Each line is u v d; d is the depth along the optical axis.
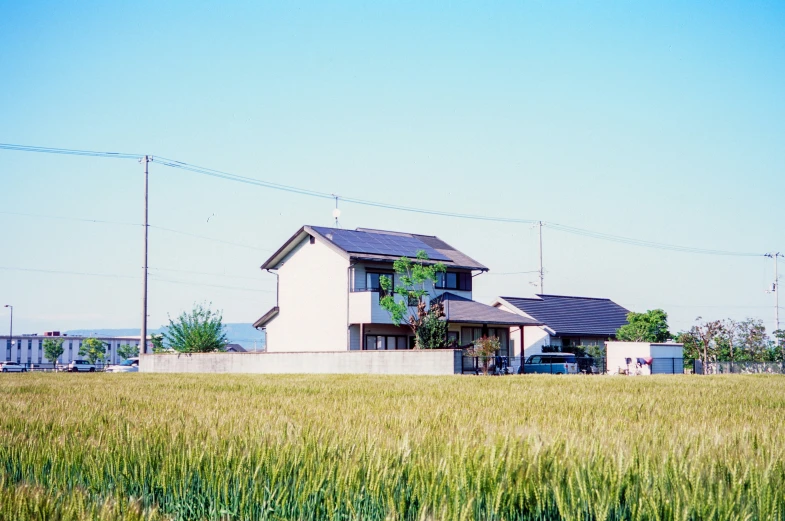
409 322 34.72
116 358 103.19
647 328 47.03
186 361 38.88
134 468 5.98
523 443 6.00
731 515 4.50
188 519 5.45
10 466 6.44
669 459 5.41
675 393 15.55
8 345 97.62
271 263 40.47
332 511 5.12
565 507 4.80
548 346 45.81
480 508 5.04
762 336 46.72
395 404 12.01
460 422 8.69
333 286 37.62
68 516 4.62
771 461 5.26
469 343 38.03
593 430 7.73
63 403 12.52
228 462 5.79
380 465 5.52
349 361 31.53
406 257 35.84
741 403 12.57
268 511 5.24
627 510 4.91
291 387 18.06
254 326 41.31
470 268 41.28
